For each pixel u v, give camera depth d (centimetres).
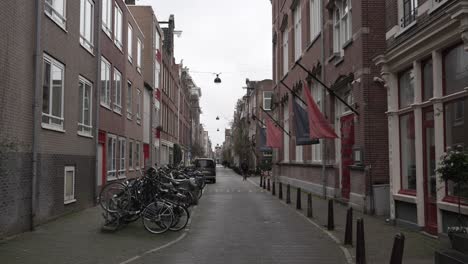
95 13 1736
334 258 884
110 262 847
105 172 1923
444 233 1013
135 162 2664
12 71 1055
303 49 2603
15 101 1072
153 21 3391
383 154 1507
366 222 1322
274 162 3812
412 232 1145
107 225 1178
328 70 2009
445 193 1023
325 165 2077
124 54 2312
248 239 1092
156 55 3662
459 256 654
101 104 1858
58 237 1077
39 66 1191
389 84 1304
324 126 1670
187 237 1120
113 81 2073
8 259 850
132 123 2567
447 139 1024
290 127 3045
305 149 2556
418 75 1150
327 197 2061
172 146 5016
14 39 1065
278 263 841
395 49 1210
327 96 2023
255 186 3334
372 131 1513
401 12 1241
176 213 1217
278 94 3559
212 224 1334
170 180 1456
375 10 1545
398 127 1290
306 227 1274
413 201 1163
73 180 1489
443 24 969
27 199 1142
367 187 1500
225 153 12700
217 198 2227
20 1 1096
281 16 3447
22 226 1116
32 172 1159
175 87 5366
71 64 1463
